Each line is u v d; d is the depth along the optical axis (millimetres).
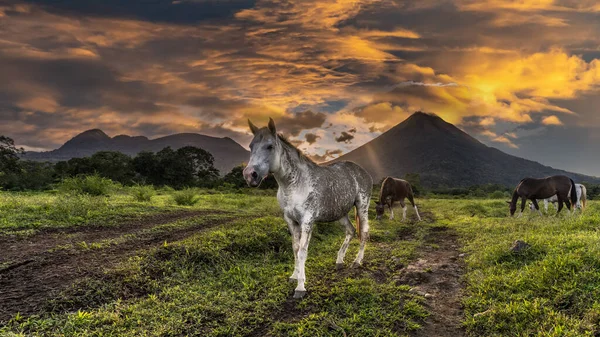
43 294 4285
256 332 3982
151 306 4293
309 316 4215
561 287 4211
